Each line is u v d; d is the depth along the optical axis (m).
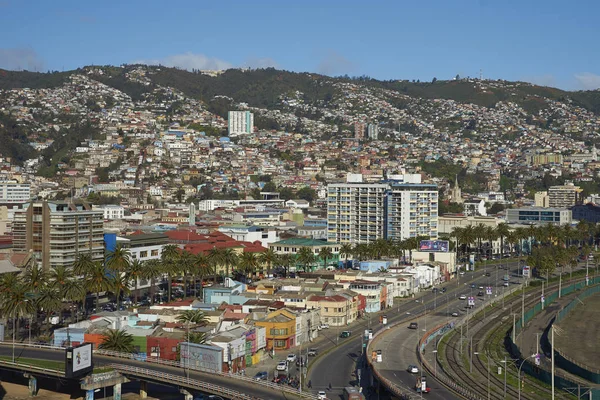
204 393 192.38
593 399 196.88
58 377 195.12
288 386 198.75
